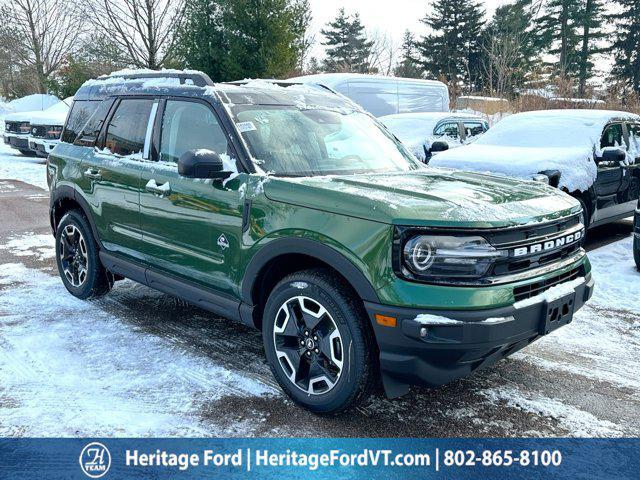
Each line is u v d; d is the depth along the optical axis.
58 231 5.23
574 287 3.24
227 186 3.55
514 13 37.84
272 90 4.30
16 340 4.19
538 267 3.09
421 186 3.29
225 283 3.64
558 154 6.94
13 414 3.17
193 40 17.66
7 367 3.75
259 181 3.41
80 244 5.06
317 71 35.72
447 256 2.78
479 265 2.80
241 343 4.23
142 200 4.17
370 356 3.00
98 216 4.68
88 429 3.04
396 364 2.84
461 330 2.72
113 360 3.89
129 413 3.21
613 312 5.04
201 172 3.38
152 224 4.12
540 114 8.37
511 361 4.03
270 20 17.80
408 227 2.81
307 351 3.24
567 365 3.97
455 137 11.81
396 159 4.20
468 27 49.88
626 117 8.24
